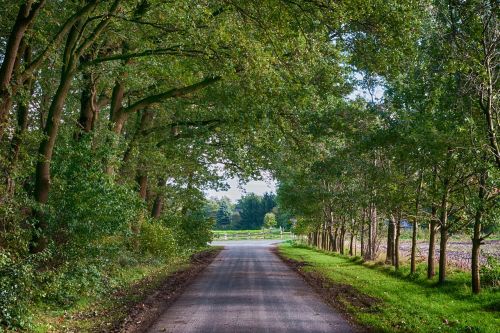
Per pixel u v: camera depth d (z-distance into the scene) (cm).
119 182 2392
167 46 1609
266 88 1594
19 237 1193
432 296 1488
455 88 1241
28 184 1605
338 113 1942
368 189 2442
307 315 1162
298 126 2128
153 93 2416
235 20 1344
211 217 3975
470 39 991
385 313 1187
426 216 1867
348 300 1413
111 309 1234
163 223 3200
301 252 4516
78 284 1299
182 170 2991
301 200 3906
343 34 1476
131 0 1462
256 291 1614
